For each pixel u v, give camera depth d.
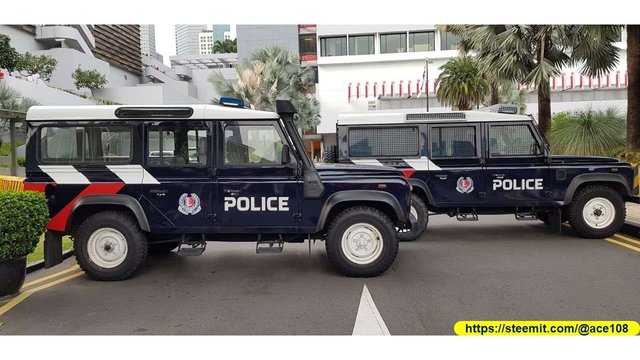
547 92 13.83
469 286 5.80
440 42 37.00
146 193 6.26
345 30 37.97
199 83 55.72
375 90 37.44
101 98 33.44
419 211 8.61
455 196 8.70
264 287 5.95
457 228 10.02
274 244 6.77
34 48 33.84
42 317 4.97
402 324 4.66
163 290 5.88
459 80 23.59
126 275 6.26
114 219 6.23
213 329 4.61
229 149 6.28
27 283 6.21
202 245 6.45
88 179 6.27
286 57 30.78
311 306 5.20
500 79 13.78
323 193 6.23
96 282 6.25
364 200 6.21
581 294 5.41
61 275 6.60
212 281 6.25
